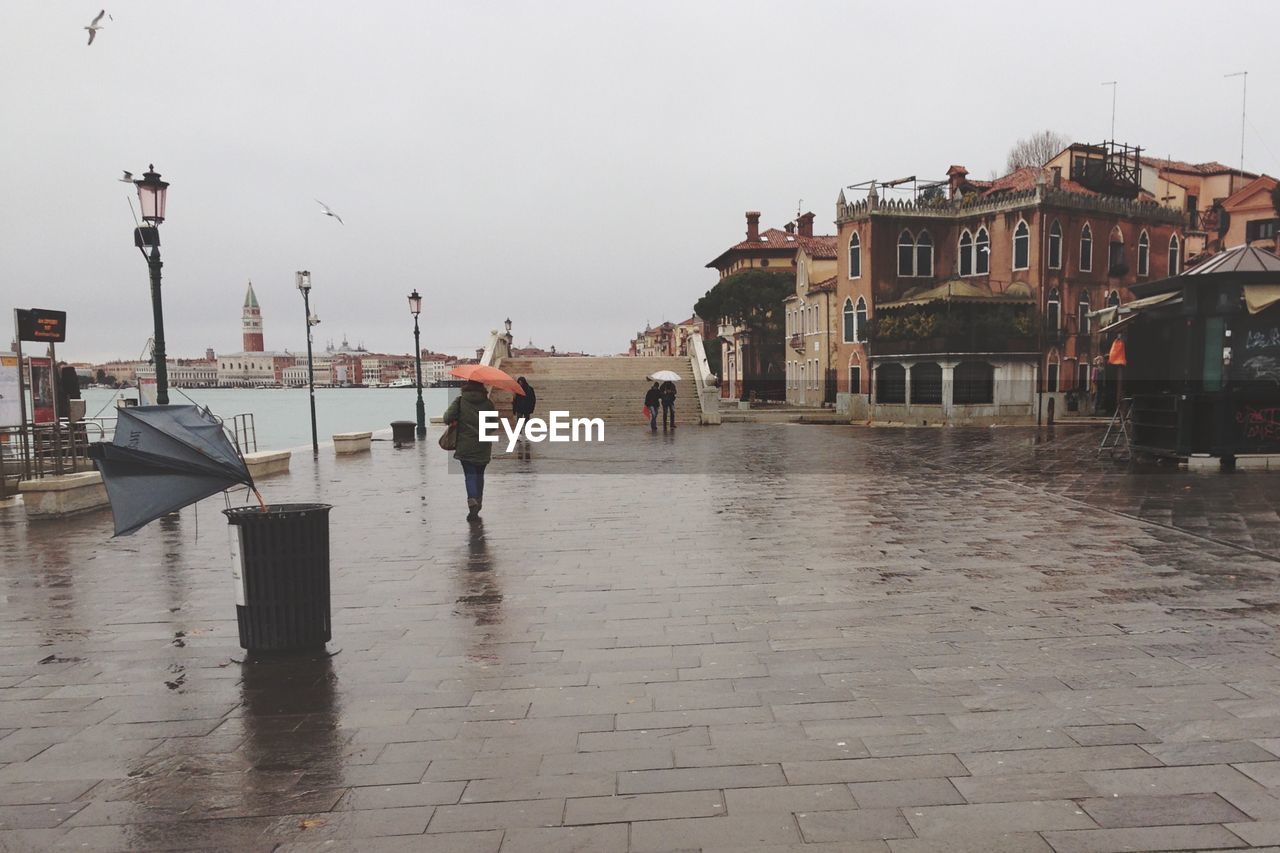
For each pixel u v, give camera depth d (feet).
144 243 39.73
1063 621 18.45
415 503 38.86
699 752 12.16
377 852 9.67
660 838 9.84
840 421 116.47
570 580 23.02
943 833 9.83
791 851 9.52
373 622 19.24
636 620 19.04
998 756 11.85
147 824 10.46
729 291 172.35
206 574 24.90
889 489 41.27
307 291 68.39
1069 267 110.83
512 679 15.38
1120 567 23.62
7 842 10.08
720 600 20.65
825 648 16.85
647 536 29.40
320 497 41.29
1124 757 11.76
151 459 16.80
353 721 13.56
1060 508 34.30
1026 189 110.32
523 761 11.98
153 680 15.71
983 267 116.06
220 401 318.04
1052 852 9.39
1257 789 10.77
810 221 192.44
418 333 91.40
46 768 12.09
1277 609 19.22
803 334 148.05
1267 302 44.75
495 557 26.22
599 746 12.43
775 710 13.69
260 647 16.85
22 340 41.39
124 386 74.28
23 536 31.50
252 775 11.73
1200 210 127.95
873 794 10.80
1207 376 46.26
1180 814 10.16
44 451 46.70
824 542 27.84
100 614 20.48
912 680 14.97
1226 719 13.03
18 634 18.84
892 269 117.80
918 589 21.44
